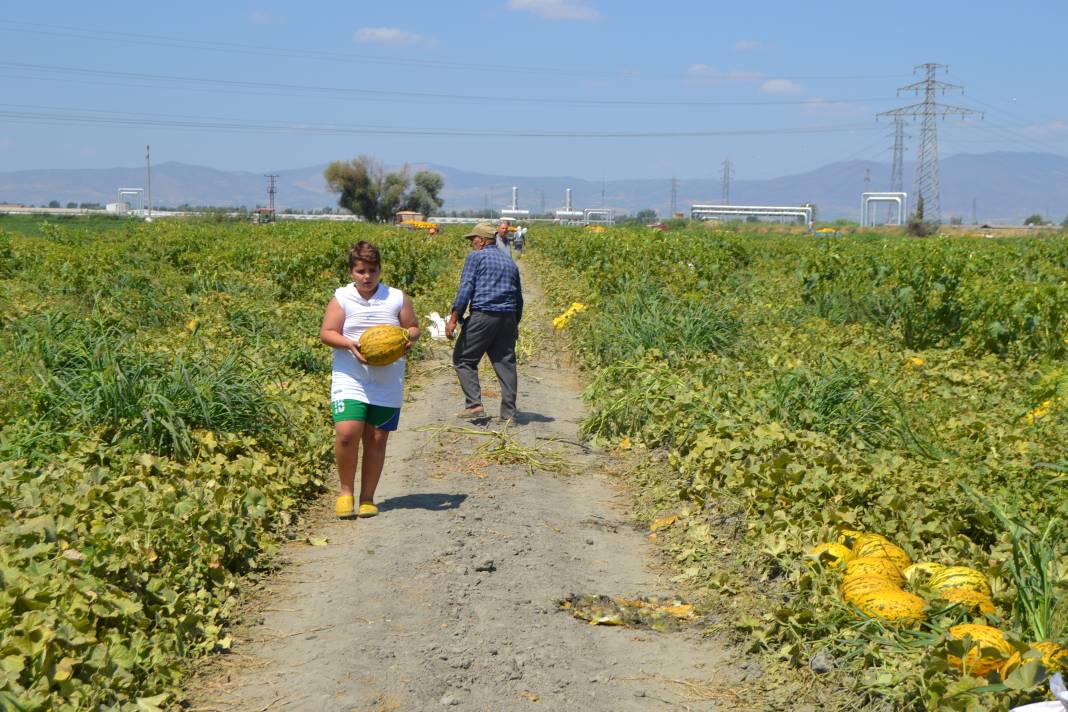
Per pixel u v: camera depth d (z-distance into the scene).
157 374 9.05
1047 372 11.70
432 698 4.85
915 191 129.25
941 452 8.45
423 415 11.62
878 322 17.52
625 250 24.33
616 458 10.06
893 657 4.91
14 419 8.50
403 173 138.38
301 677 5.04
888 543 6.16
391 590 6.21
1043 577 5.23
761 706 4.91
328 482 8.93
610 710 4.84
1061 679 4.06
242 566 6.53
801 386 9.93
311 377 12.27
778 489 7.32
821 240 33.31
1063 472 7.47
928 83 113.31
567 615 5.99
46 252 22.55
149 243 25.83
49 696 4.20
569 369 15.48
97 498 6.56
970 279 16.44
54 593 4.91
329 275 20.77
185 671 5.04
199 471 7.66
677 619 6.03
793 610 5.50
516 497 8.42
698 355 12.84
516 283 11.12
